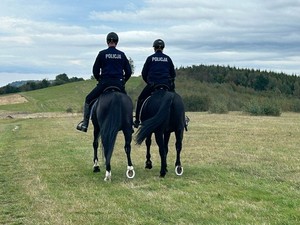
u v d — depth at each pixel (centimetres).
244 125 2812
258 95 7788
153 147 1733
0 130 3105
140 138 988
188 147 1688
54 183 1056
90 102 1088
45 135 2478
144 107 1047
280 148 1605
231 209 773
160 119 993
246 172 1134
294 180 1012
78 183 1044
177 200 848
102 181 1053
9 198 921
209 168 1191
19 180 1117
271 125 2775
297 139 1912
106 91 1041
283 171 1134
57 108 7294
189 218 729
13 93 9712
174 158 1398
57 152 1656
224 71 8850
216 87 7881
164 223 708
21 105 7681
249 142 1823
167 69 1066
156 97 1024
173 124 1034
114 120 991
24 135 2523
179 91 6712
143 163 1323
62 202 860
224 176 1071
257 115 4388
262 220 707
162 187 964
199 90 7456
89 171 1210
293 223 688
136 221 718
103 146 1006
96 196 902
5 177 1162
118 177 1099
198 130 2458
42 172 1212
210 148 1634
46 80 11306
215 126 2752
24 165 1355
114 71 1043
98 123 1050
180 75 8725
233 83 8288
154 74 1057
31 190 982
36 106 7544
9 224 729
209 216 734
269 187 943
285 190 916
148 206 809
